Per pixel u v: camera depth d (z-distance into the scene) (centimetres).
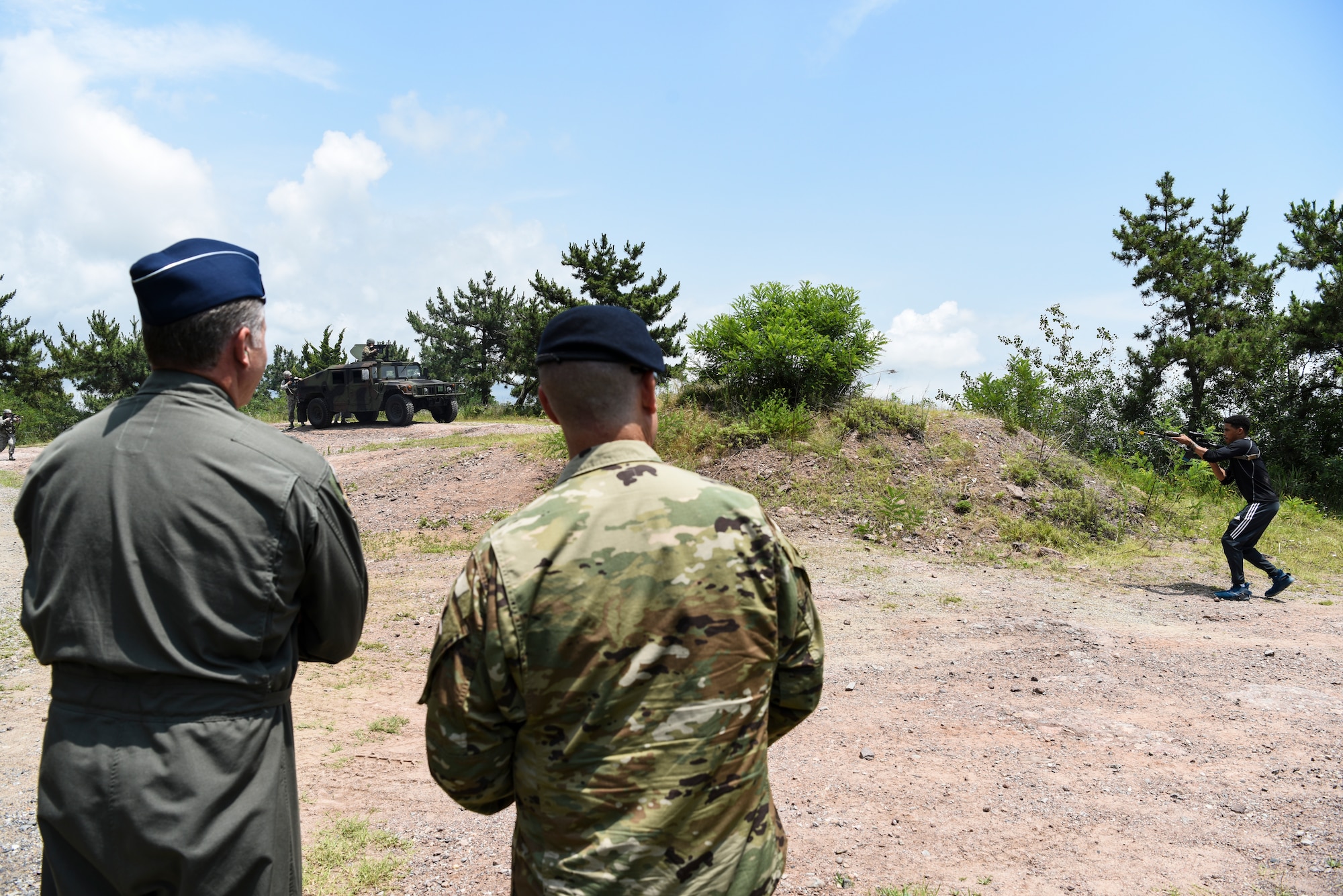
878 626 662
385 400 2181
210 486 154
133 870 146
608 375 142
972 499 1026
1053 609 716
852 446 1127
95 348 3353
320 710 478
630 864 121
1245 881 306
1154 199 2353
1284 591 800
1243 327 2244
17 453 2258
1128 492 1117
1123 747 432
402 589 780
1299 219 2134
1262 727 457
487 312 3716
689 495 136
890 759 421
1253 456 772
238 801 152
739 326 1229
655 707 126
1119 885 303
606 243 2909
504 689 128
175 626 150
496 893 293
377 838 329
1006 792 382
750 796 132
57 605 153
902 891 298
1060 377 1427
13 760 390
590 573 127
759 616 134
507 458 1328
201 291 165
